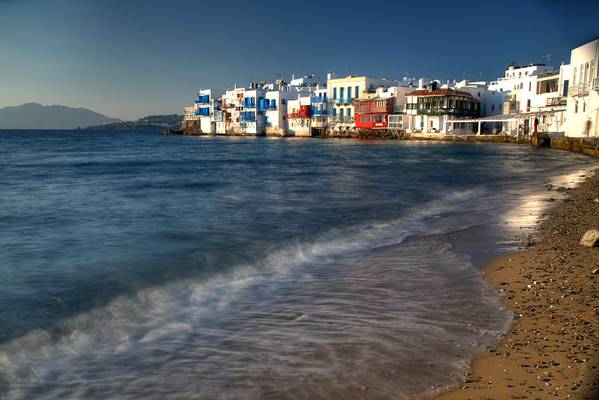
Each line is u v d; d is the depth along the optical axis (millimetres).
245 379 5734
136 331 7293
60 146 94375
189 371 5977
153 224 16484
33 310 8297
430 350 6371
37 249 13016
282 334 7051
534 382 5367
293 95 126562
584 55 52719
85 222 16969
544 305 7812
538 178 30094
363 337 6863
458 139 89375
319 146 83188
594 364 5688
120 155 63594
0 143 110938
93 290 9438
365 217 17688
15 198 23438
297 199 22547
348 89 115438
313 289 9266
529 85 86062
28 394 5535
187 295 9031
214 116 147875
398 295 8773
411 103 99812
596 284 8641
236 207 20172
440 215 17953
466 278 9672
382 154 59969
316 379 5684
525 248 11820
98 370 6074
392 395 5273
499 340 6590
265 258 11875
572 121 56188
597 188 22594
